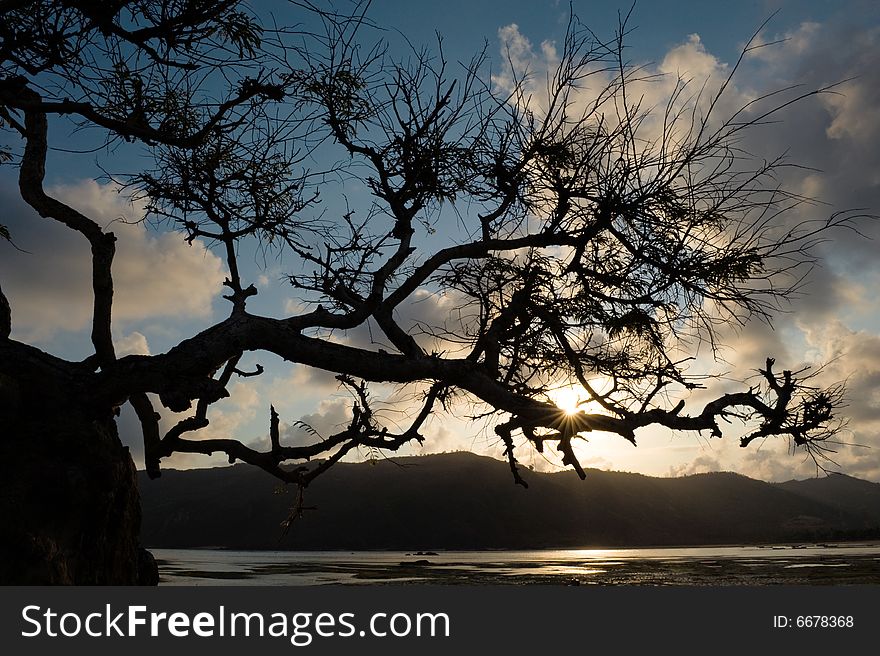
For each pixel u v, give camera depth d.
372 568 80.62
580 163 7.93
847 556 91.69
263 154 8.66
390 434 8.73
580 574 60.47
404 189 8.64
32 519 6.00
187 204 8.77
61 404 6.64
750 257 7.60
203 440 8.01
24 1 6.14
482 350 8.39
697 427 7.61
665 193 7.67
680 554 139.88
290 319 7.70
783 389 7.45
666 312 8.20
